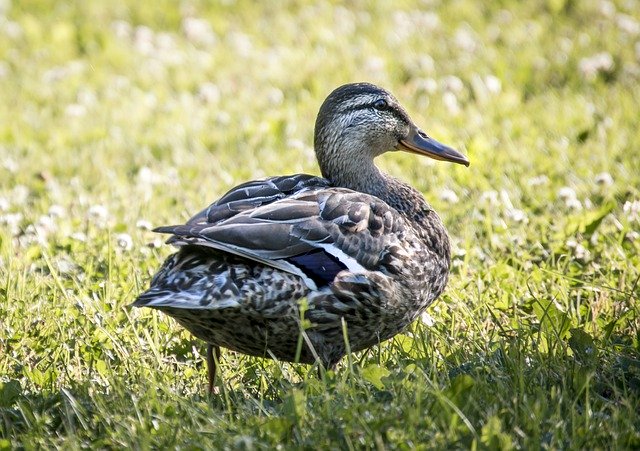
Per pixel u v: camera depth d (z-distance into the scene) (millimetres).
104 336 9523
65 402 7965
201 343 9664
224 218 8773
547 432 7340
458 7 22188
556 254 11219
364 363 9156
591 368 8281
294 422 7504
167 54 20641
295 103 18000
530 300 9852
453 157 10438
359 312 8641
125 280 10906
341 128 10055
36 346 9367
